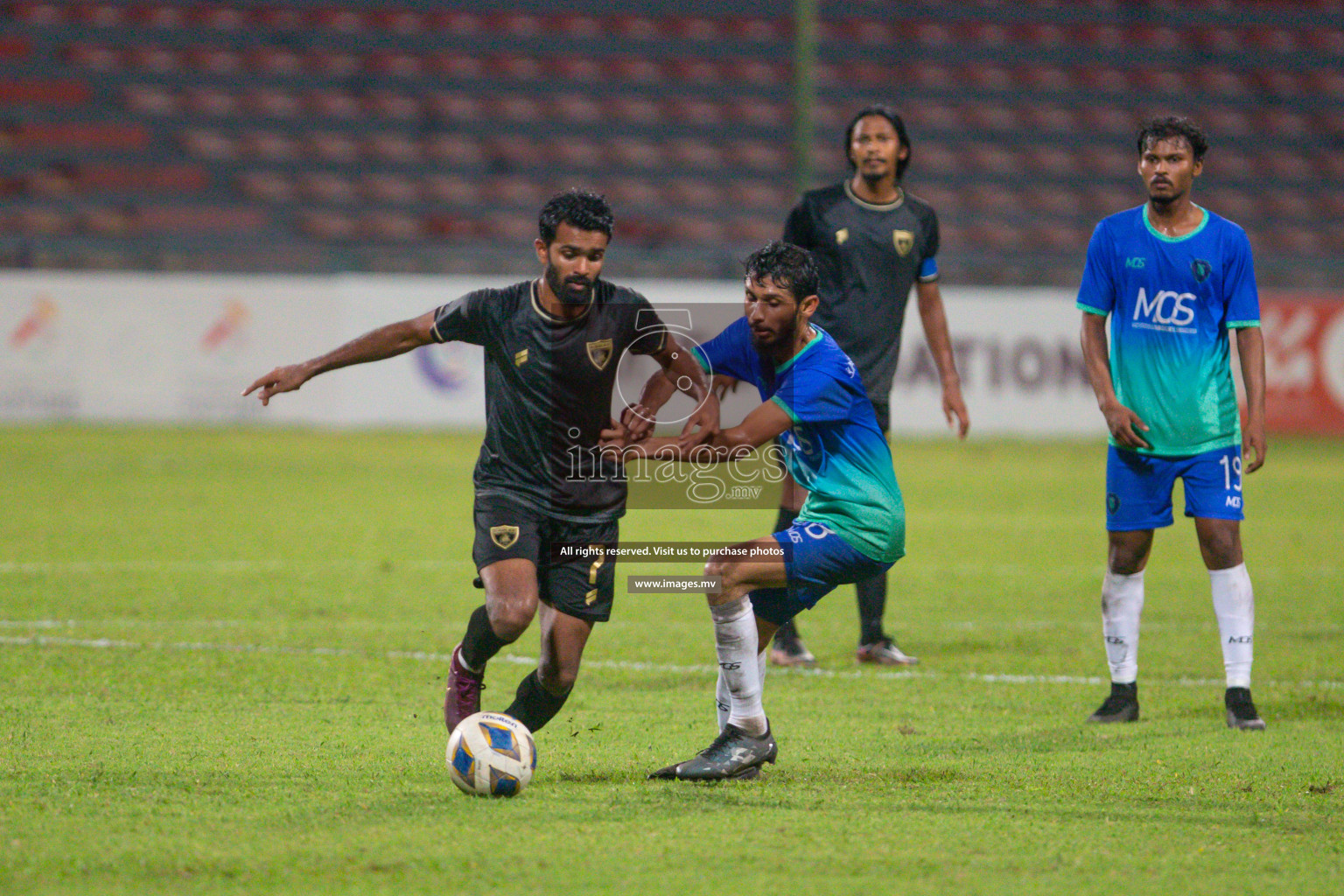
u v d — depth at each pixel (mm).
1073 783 17031
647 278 82375
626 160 99750
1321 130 105438
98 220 91062
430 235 93688
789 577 16828
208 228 91500
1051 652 27234
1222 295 21281
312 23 105500
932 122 104188
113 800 15508
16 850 13680
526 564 16406
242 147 97250
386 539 41281
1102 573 37719
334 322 73812
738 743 17047
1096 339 21953
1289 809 15844
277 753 17953
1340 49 110938
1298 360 76750
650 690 23062
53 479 54125
